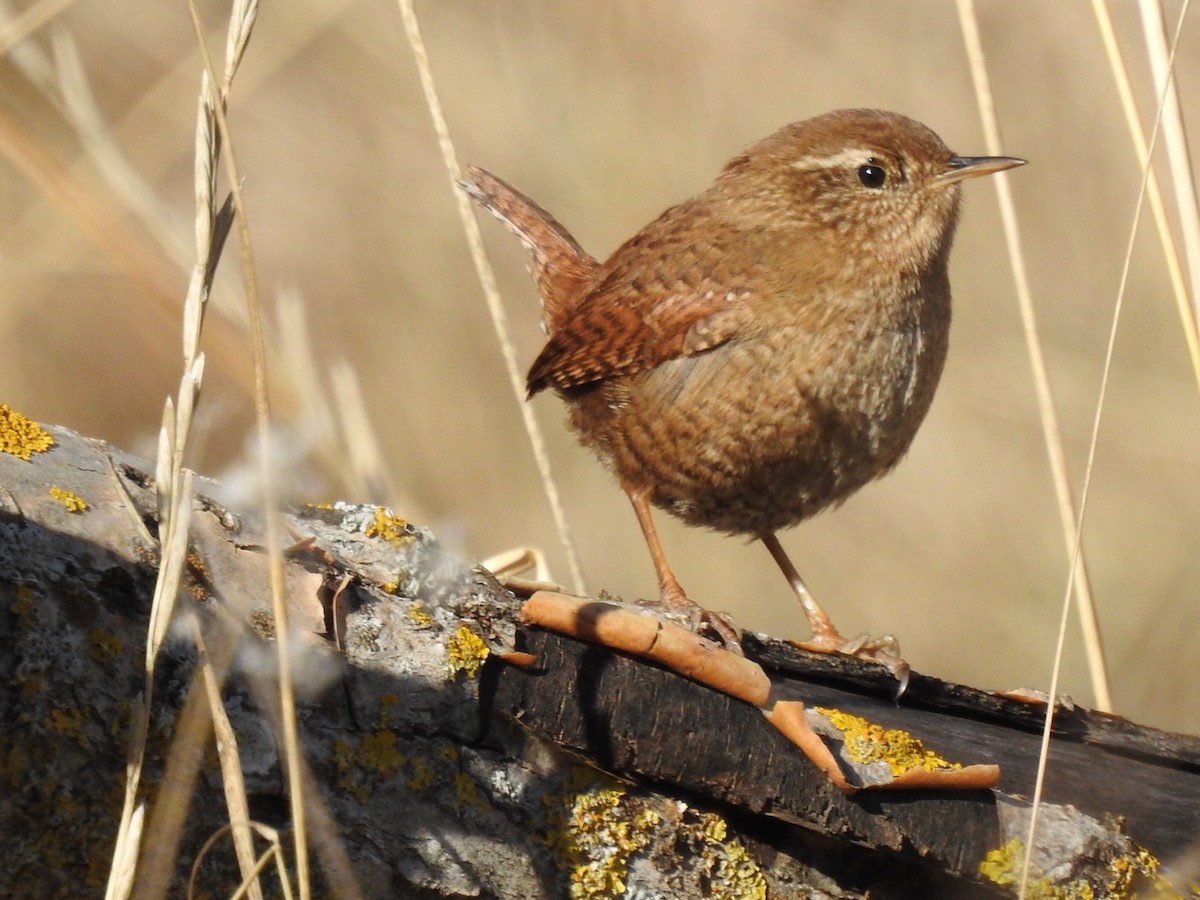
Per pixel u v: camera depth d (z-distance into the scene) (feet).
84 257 31.12
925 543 42.42
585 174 41.14
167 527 13.50
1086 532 42.14
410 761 15.49
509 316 42.80
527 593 18.01
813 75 43.98
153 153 35.27
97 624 14.51
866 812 16.56
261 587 15.52
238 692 15.02
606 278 28.22
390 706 15.48
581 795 16.08
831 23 45.21
